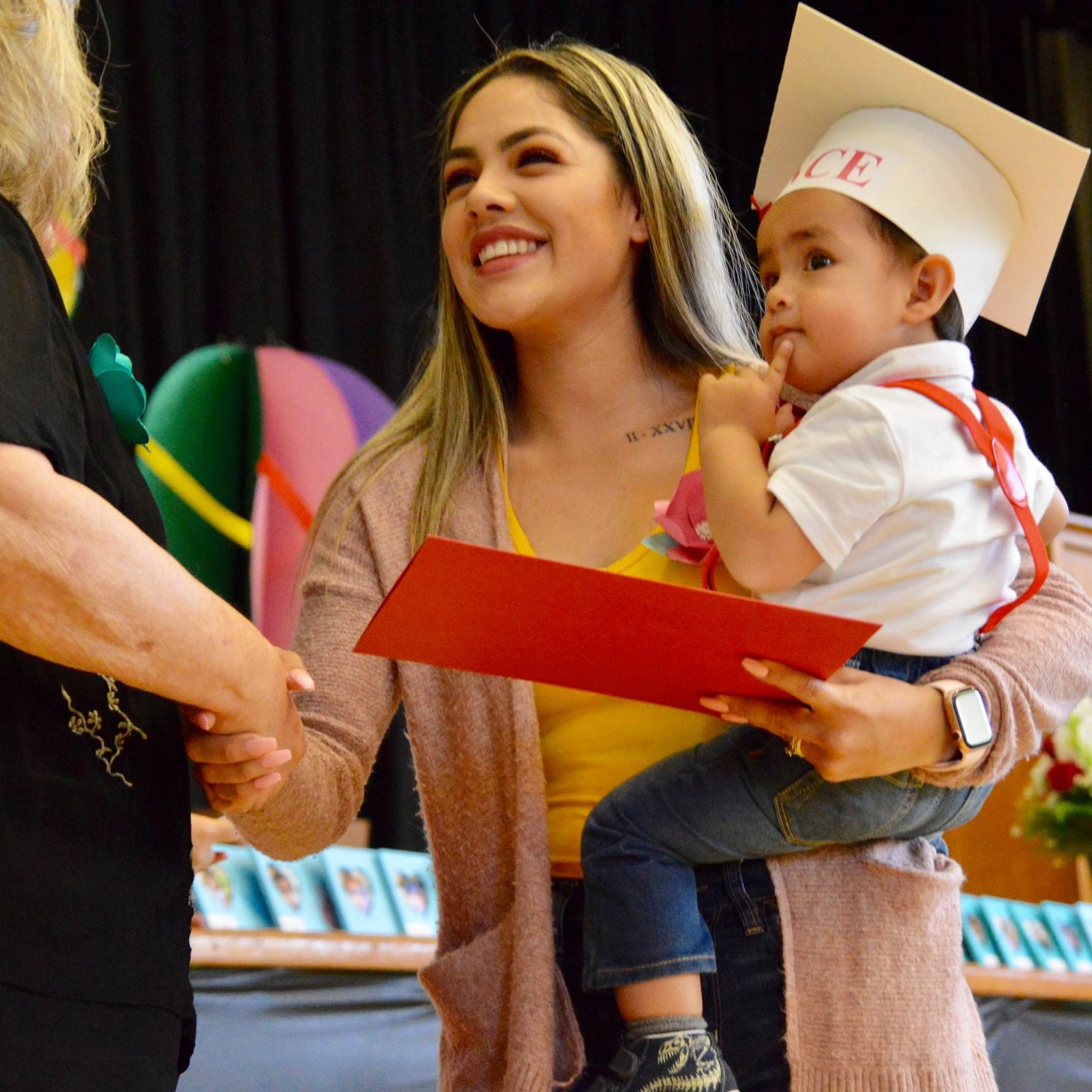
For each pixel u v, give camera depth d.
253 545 5.32
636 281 2.12
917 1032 1.76
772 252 1.90
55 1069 1.26
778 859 1.81
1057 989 3.52
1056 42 7.24
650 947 1.76
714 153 6.89
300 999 2.69
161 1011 1.36
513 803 1.90
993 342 7.13
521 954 1.80
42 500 1.27
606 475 2.04
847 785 1.73
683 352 2.12
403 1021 2.78
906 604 1.71
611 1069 1.77
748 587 1.70
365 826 3.73
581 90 2.06
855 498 1.66
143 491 1.52
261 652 1.46
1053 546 4.17
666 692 1.71
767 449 1.83
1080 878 4.23
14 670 1.33
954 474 1.70
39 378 1.31
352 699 1.93
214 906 2.81
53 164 1.48
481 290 2.01
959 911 1.86
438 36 6.27
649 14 6.89
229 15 5.76
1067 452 7.07
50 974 1.27
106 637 1.32
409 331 5.98
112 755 1.38
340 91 6.02
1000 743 1.73
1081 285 7.16
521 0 6.53
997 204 1.90
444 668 1.95
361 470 2.10
